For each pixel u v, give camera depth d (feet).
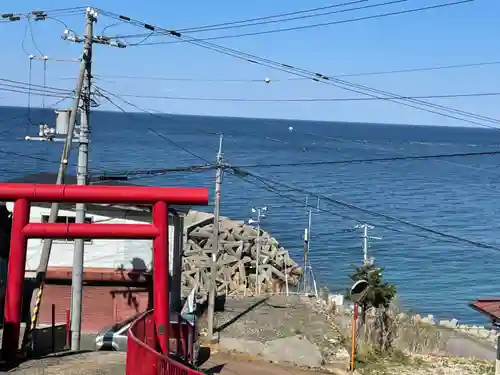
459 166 444.55
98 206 88.58
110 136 528.22
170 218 93.15
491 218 238.89
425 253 192.34
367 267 87.10
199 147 450.30
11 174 247.09
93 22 68.23
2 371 51.21
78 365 54.29
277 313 101.45
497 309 66.74
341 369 75.15
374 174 373.40
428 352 89.56
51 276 85.81
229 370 68.80
